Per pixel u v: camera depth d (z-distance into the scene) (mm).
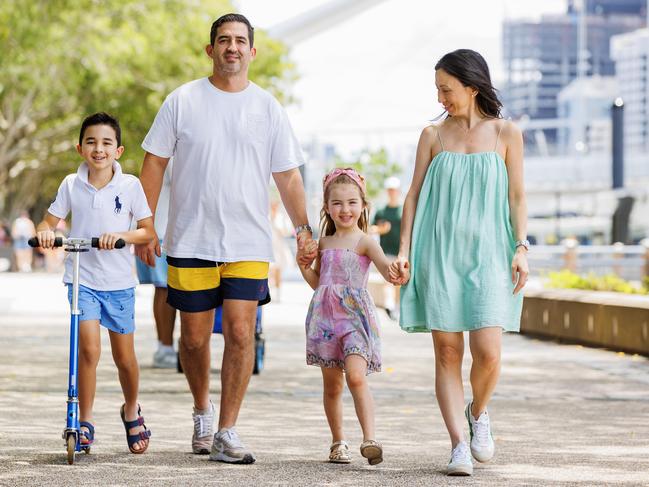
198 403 9961
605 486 8523
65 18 40531
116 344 9820
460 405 9375
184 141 9805
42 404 12781
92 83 45625
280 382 15195
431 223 9508
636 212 61312
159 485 8445
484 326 9219
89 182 9906
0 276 54969
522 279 9305
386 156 93438
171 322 16516
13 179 78438
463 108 9562
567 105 157625
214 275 9805
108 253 9750
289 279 51719
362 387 9320
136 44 43000
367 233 9836
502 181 9453
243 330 9680
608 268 40219
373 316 9617
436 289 9352
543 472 9094
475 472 9078
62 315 27594
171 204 9938
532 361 18344
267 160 9922
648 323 19062
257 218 9828
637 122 164000
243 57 9812
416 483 8617
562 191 96312
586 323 21359
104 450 9961
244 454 9398
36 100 54094
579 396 14000
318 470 9125
